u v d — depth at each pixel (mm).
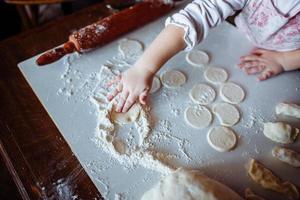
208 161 582
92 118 633
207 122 630
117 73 704
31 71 702
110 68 711
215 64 727
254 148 600
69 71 704
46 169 568
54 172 564
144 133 611
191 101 663
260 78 702
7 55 731
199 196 479
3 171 1052
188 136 612
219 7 692
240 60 734
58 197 538
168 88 680
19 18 1283
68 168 570
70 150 591
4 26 1272
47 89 674
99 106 647
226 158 586
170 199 479
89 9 829
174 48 663
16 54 735
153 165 574
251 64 719
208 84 691
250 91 685
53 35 775
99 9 831
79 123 625
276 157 587
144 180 559
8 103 652
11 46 748
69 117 633
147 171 568
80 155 584
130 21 755
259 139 611
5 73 700
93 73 703
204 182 500
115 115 634
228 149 595
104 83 685
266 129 619
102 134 608
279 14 700
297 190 548
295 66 718
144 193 536
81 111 643
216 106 655
